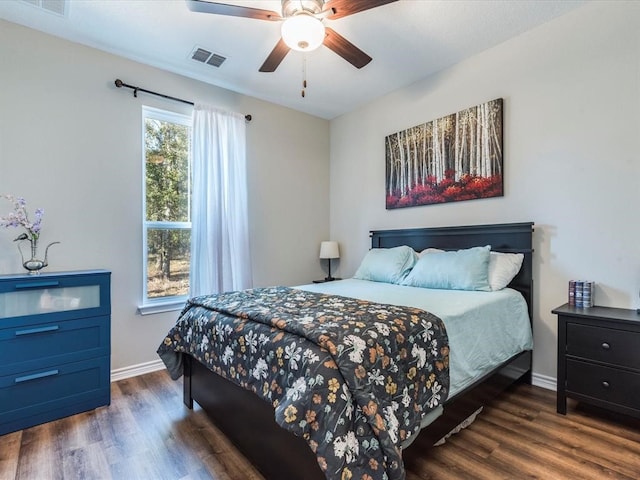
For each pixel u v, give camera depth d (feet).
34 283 6.64
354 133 13.06
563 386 6.82
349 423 3.78
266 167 12.17
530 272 8.23
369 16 7.56
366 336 4.42
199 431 6.36
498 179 8.87
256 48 8.78
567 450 5.62
